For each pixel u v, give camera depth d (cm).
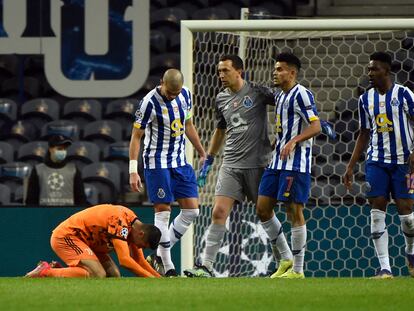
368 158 3169
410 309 2066
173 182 3347
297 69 3231
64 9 5484
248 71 3997
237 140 3372
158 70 5578
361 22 3638
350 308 2075
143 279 2948
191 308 2050
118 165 5134
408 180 3105
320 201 4209
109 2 5472
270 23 3684
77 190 4347
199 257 3847
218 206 3369
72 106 5444
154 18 5662
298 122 3222
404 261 3784
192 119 3756
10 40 5500
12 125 5409
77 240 3077
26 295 2355
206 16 5594
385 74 3117
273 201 3288
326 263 3822
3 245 3931
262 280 2934
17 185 4988
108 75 5466
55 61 5481
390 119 3120
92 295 2353
